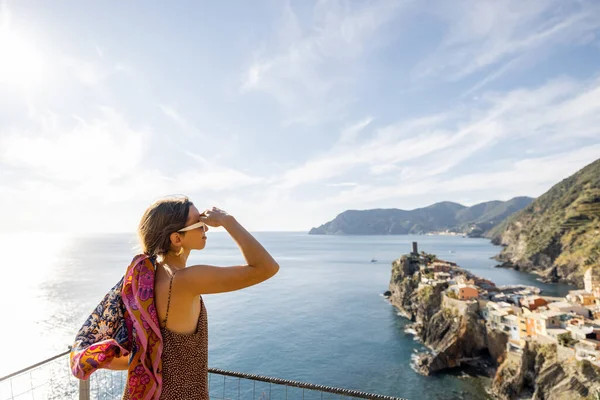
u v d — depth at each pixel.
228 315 68.06
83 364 1.64
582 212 134.75
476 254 198.38
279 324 61.50
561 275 110.06
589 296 63.19
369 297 85.12
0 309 62.41
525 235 155.88
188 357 1.66
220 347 49.84
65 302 68.19
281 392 34.50
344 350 48.97
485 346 46.62
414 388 38.34
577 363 34.03
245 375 4.28
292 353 47.81
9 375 4.32
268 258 1.62
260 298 84.94
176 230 1.73
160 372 1.60
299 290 95.00
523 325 42.84
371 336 55.25
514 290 84.44
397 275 86.50
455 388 38.59
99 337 1.75
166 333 1.63
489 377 41.84
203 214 1.85
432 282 64.88
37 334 47.59
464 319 48.75
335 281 109.88
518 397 36.69
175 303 1.64
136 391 1.58
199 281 1.62
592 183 153.50
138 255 1.78
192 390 1.65
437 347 49.09
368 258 185.00
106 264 141.62
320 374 41.34
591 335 37.66
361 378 40.44
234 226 1.72
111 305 1.77
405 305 70.69
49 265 139.88
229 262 148.25
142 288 1.67
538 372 37.03
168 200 1.83
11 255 195.75
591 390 31.56
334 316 67.12
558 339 37.88
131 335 1.71
